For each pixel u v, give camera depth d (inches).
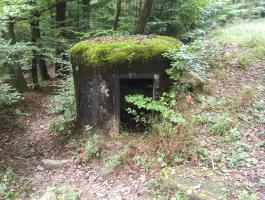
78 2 561.3
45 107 440.5
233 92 339.6
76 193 230.4
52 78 611.2
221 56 445.7
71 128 325.4
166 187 214.5
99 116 286.5
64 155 290.5
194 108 296.2
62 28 503.5
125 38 316.2
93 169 259.0
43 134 347.9
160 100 270.8
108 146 269.9
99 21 562.6
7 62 365.7
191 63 284.7
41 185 251.0
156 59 275.0
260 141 255.1
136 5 552.7
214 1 744.3
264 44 519.5
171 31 553.3
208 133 266.7
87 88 293.4
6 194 238.2
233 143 253.4
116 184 235.1
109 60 273.1
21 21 517.3
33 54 487.8
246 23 745.0
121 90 285.9
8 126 376.5
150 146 254.7
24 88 495.5
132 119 285.9
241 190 201.6
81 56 294.2
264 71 405.1
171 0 542.0
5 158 298.2
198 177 216.1
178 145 247.0
